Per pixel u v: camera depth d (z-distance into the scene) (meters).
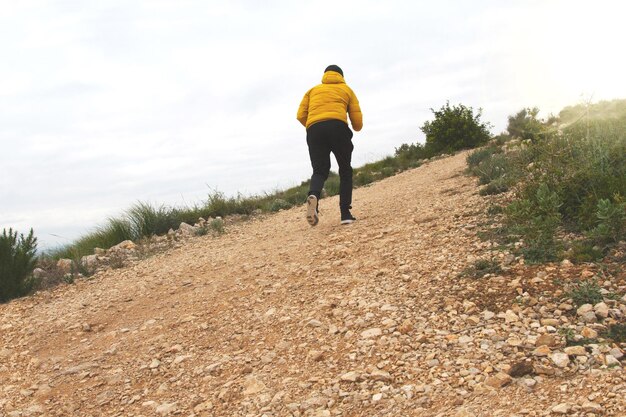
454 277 4.19
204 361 3.80
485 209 5.98
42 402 3.59
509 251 4.42
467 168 9.96
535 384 2.68
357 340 3.56
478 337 3.25
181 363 3.83
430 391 2.80
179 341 4.27
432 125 16.67
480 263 4.25
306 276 5.20
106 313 5.38
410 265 4.72
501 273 4.04
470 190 7.57
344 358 3.38
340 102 6.67
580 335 3.03
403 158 16.91
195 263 6.94
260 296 4.93
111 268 7.68
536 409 2.44
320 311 4.20
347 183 7.11
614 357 2.74
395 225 6.42
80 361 4.23
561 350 2.93
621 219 3.98
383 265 4.94
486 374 2.84
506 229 4.98
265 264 6.06
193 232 10.01
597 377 2.60
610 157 5.14
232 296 5.13
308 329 3.93
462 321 3.50
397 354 3.26
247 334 4.12
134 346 4.34
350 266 5.14
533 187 5.23
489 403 2.58
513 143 10.37
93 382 3.78
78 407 3.45
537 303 3.50
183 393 3.38
